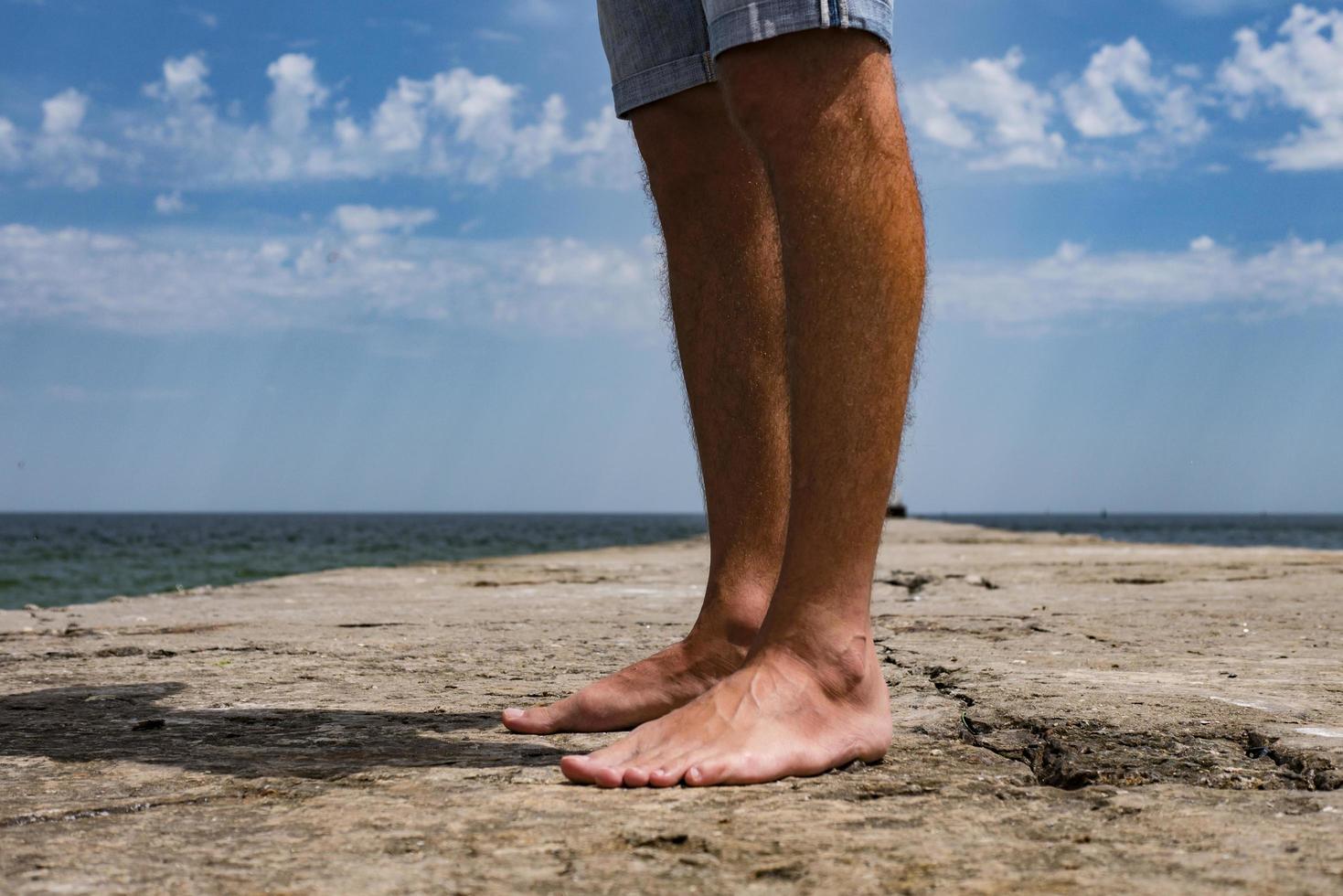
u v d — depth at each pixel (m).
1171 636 2.58
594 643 2.51
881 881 0.80
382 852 0.88
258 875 0.82
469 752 1.30
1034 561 5.96
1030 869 0.83
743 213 1.47
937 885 0.79
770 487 1.46
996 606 3.44
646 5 1.49
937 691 1.75
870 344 1.18
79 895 0.77
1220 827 0.94
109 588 10.80
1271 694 1.67
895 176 1.20
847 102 1.18
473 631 2.78
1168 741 1.31
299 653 2.34
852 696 1.21
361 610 3.42
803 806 1.02
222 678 1.96
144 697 1.74
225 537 42.28
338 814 1.00
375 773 1.18
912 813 0.99
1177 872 0.82
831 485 1.20
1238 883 0.79
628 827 0.94
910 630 2.78
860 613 1.23
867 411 1.19
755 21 1.17
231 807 1.03
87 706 1.65
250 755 1.27
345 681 1.92
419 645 2.46
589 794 1.07
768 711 1.18
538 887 0.79
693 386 1.50
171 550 23.77
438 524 103.25
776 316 1.47
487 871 0.83
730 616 1.45
